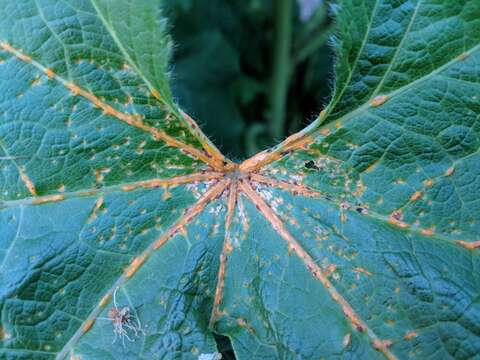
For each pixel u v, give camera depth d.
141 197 0.16
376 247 0.16
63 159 0.16
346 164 0.16
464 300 0.15
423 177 0.15
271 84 0.30
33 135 0.15
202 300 0.16
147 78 0.15
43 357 0.15
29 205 0.16
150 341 0.16
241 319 0.16
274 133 0.30
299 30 0.32
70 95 0.15
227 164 0.17
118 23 0.14
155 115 0.15
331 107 0.15
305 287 0.16
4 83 0.15
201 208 0.17
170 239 0.16
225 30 0.32
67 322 0.16
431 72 0.15
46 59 0.15
